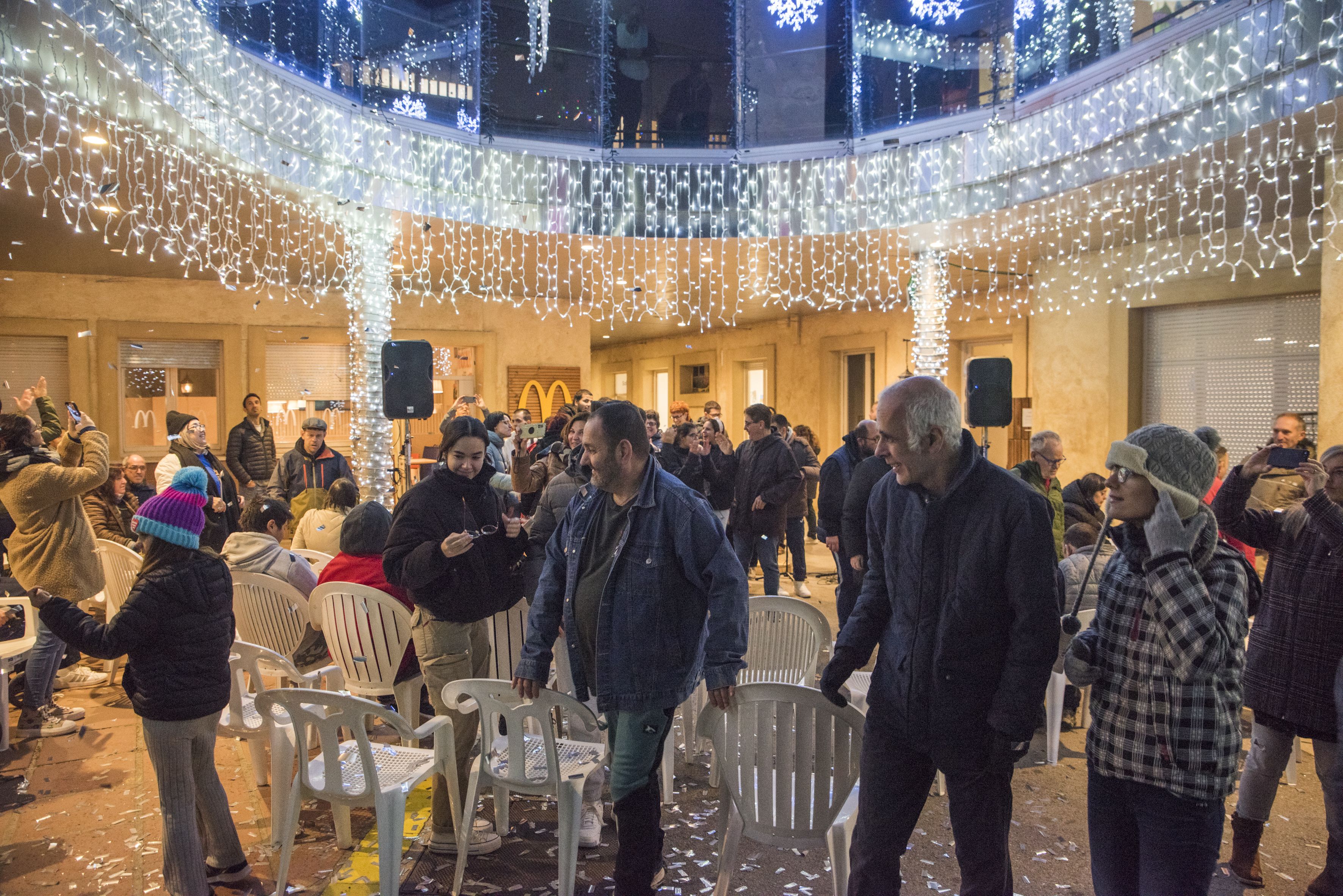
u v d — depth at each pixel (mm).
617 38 10797
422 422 13656
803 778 2709
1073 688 4816
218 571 3016
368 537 4043
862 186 9477
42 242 8844
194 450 6980
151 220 8219
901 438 2191
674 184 9961
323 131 7812
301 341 12602
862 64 10461
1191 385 9289
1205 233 8945
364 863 3385
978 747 2207
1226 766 2062
